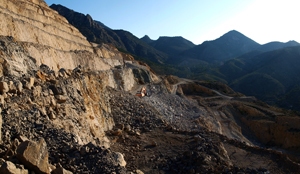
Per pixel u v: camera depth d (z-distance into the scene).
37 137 8.48
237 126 56.91
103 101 21.61
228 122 56.94
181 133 21.23
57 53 26.77
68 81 14.82
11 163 5.76
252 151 20.19
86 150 8.61
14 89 9.55
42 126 9.16
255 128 59.78
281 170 17.42
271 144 54.59
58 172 6.73
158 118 25.52
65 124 11.21
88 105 16.53
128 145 17.92
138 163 14.62
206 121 43.62
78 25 149.38
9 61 11.66
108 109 22.75
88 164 8.09
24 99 9.66
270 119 59.75
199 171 13.20
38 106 10.22
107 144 15.63
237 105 70.00
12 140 7.55
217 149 15.59
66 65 28.59
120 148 17.03
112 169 7.93
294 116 57.94
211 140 16.81
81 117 13.46
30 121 9.03
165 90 59.91
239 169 13.79
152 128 22.75
